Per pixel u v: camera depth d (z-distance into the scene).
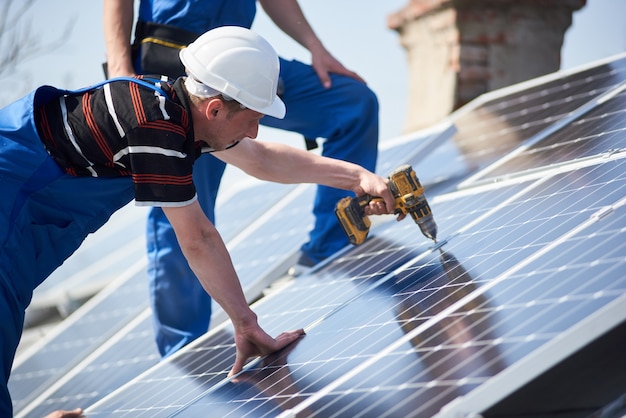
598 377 3.06
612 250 3.43
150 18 6.02
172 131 4.16
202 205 6.34
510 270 3.84
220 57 4.24
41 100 4.45
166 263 6.18
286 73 6.46
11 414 4.43
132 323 7.20
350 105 6.38
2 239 4.39
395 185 4.98
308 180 5.29
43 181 4.45
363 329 4.17
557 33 11.40
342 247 6.40
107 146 4.29
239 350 4.57
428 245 5.08
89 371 6.81
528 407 2.96
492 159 6.19
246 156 5.19
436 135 7.03
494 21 11.09
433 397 3.07
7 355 4.45
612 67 6.76
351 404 3.37
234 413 3.92
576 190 4.50
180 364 5.33
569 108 6.34
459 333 3.47
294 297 5.49
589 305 3.08
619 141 4.95
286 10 6.62
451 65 11.15
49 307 11.88
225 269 4.44
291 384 3.92
